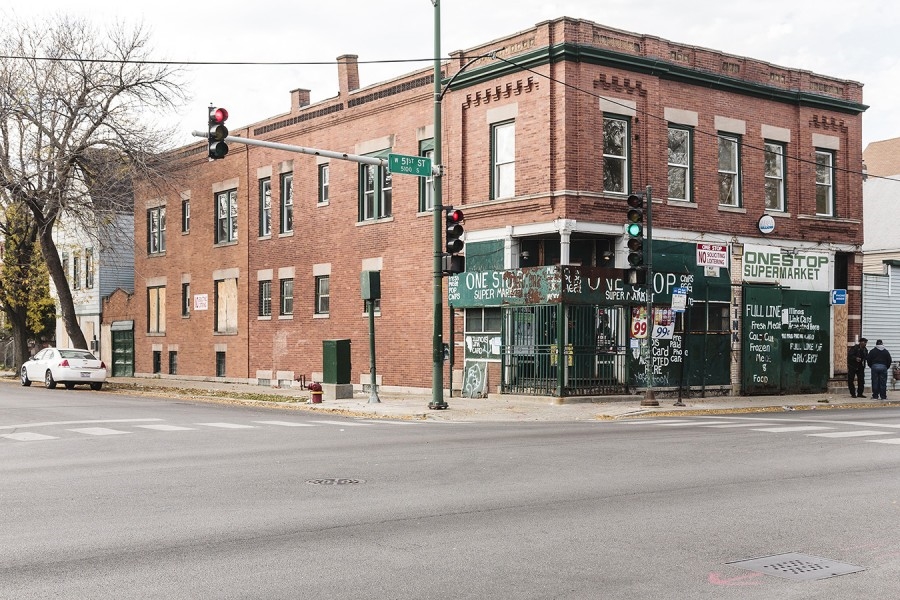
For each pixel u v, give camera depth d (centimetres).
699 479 1111
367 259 3019
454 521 862
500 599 612
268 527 834
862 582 659
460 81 2686
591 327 2466
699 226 2688
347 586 640
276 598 611
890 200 4447
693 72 2670
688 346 2664
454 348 2709
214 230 3803
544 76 2427
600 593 626
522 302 2486
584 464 1239
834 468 1207
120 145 3475
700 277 2681
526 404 2398
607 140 2530
